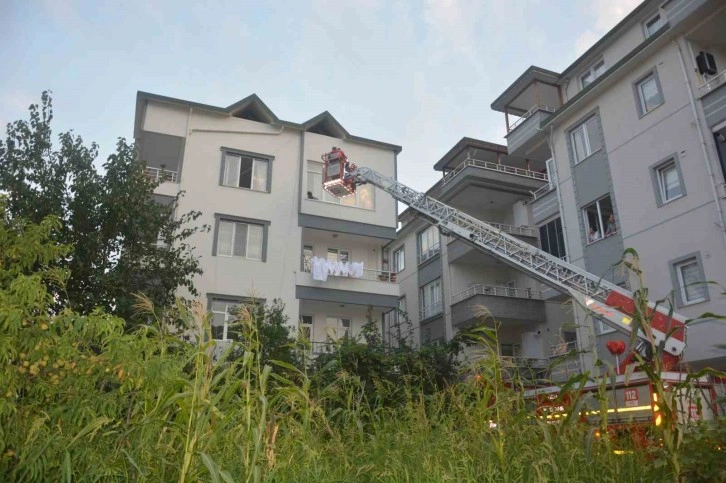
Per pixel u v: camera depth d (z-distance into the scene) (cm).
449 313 2666
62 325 461
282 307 1808
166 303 1378
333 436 602
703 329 1506
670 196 1694
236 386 427
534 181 2662
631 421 606
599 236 1922
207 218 1995
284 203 2134
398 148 2406
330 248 2303
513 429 545
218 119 2136
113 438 455
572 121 2097
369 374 1281
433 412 675
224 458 445
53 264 1072
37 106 1371
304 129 2255
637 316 499
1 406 386
